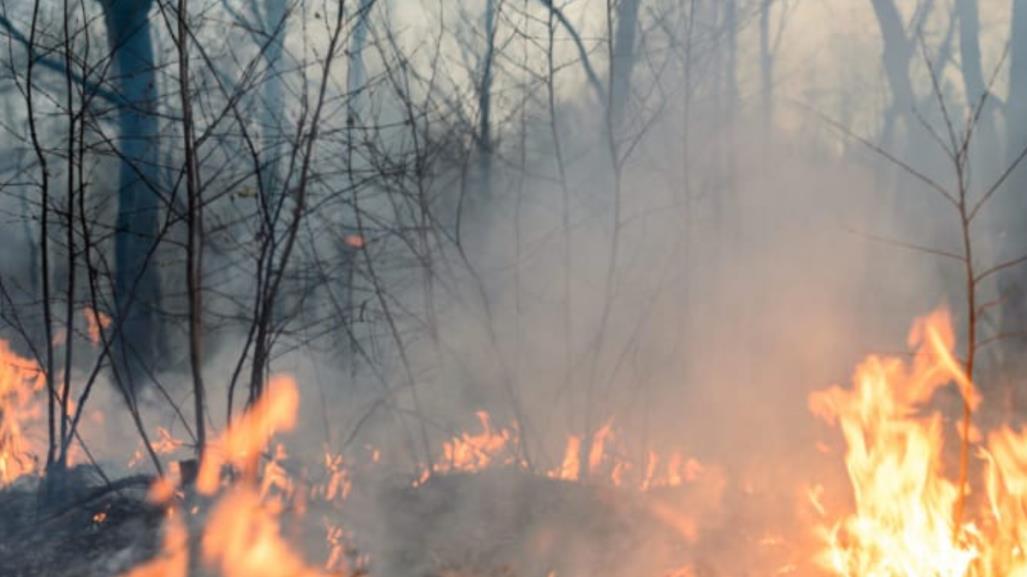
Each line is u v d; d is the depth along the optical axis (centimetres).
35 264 1123
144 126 815
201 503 603
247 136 624
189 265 616
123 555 540
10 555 539
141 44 1043
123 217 1071
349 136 688
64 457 621
